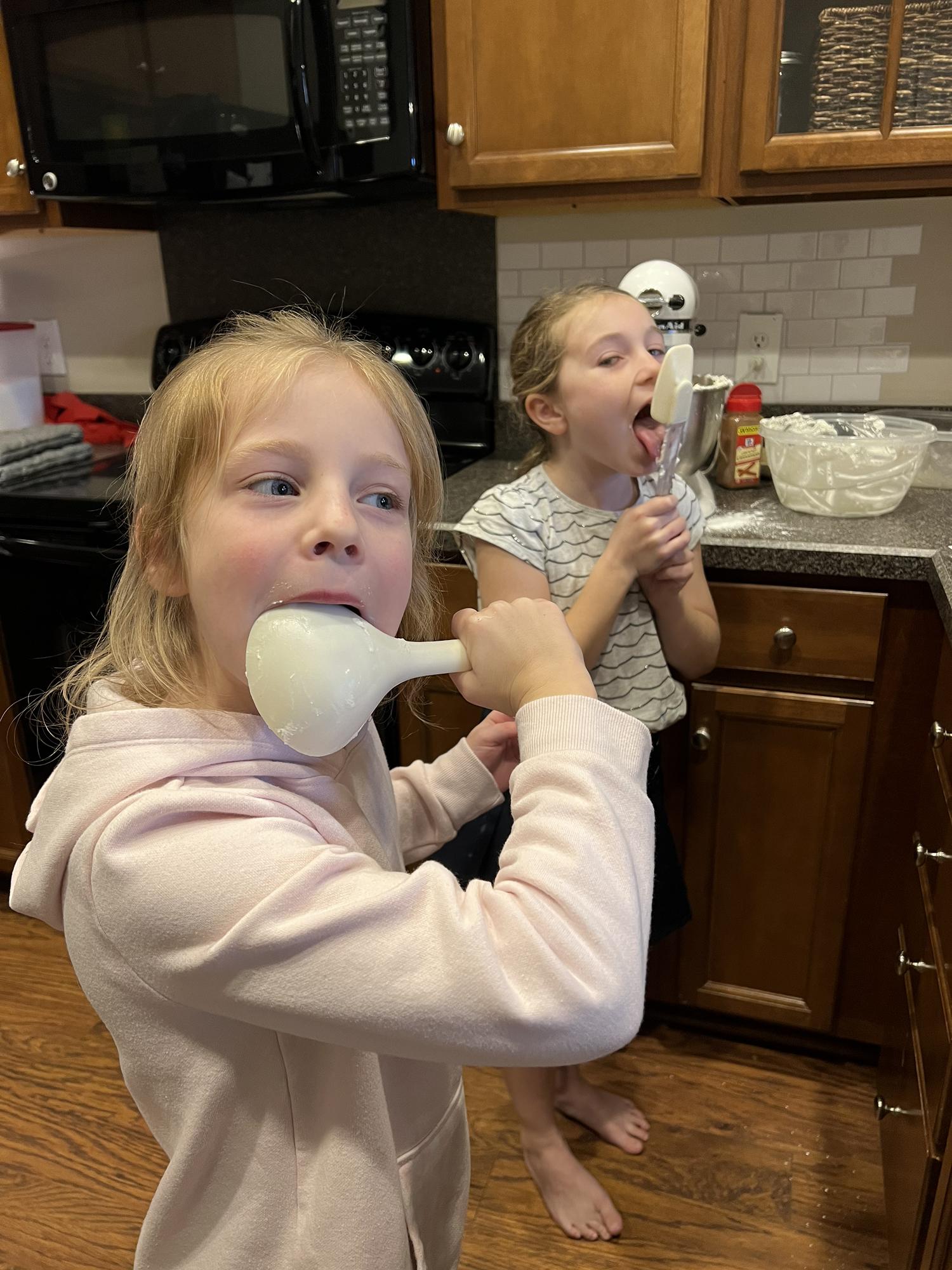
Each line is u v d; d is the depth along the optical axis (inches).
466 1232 53.6
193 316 90.5
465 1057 20.9
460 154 66.0
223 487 22.5
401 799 34.4
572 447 50.2
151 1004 24.0
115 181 72.2
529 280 79.0
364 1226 25.4
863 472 57.5
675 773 60.8
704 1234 53.5
